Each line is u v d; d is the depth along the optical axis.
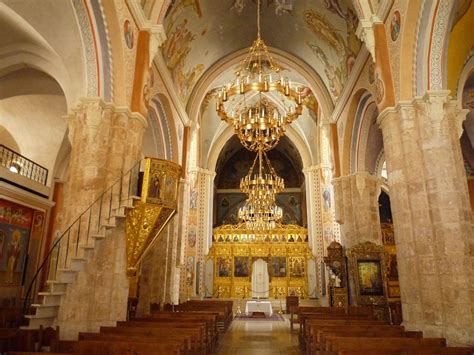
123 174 9.34
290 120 10.76
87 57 9.37
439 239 8.23
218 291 25.53
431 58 9.05
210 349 9.02
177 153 16.06
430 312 8.04
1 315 9.59
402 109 9.33
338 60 15.97
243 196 35.59
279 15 16.98
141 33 10.96
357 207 15.20
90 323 8.27
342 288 15.12
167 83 14.34
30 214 15.45
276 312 21.95
